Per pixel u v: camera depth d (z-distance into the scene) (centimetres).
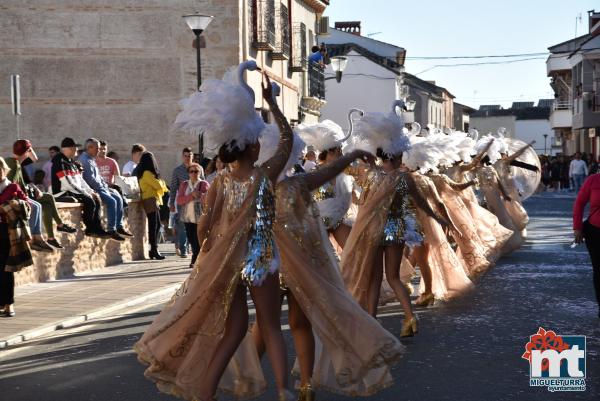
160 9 2603
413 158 1091
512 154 1895
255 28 2792
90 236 1589
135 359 845
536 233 2356
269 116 2948
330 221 1016
